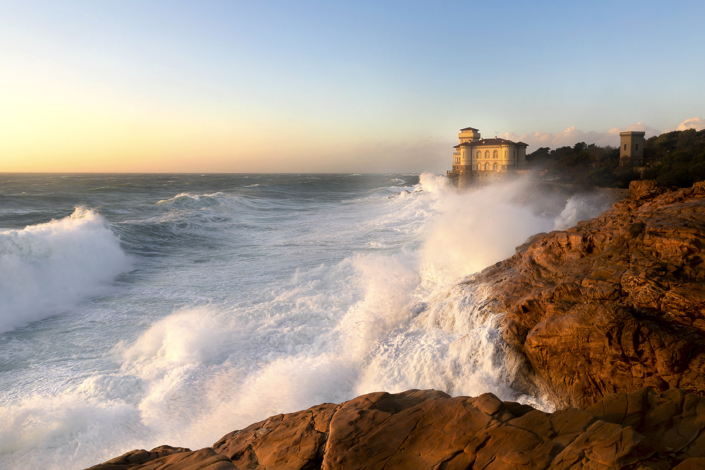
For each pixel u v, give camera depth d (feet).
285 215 132.46
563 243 36.73
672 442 14.88
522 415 18.02
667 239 30.40
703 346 22.81
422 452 16.99
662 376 23.02
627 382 24.06
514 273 38.88
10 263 51.26
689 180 107.96
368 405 21.54
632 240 32.78
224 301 49.83
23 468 23.93
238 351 36.99
